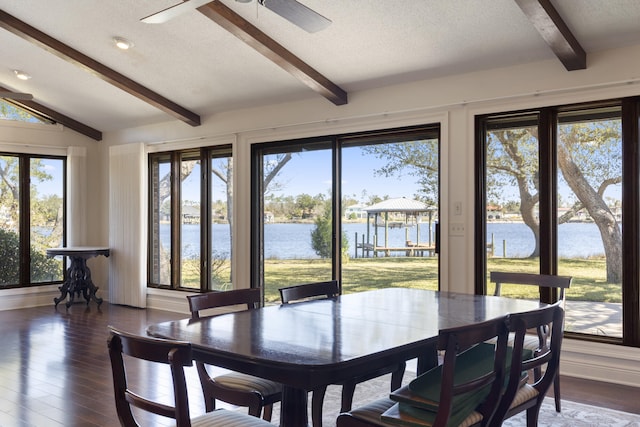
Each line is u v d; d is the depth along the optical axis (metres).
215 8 4.16
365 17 4.14
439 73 4.79
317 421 2.85
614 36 3.88
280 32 4.49
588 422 3.19
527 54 4.29
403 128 5.11
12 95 5.16
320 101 5.64
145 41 5.12
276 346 2.00
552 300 4.37
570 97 4.18
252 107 6.23
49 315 6.79
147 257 7.50
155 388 3.90
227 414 2.12
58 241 7.91
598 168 4.18
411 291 3.55
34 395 3.72
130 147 7.45
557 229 4.36
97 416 3.33
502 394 2.15
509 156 4.58
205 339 2.12
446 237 4.80
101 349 5.01
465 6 3.84
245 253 6.29
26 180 7.57
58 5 4.75
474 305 2.96
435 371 2.23
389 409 2.06
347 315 2.65
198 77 5.71
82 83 6.48
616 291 4.11
